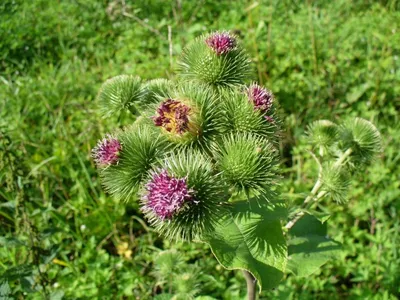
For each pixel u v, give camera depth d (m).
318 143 0.23
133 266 0.32
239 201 0.18
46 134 0.41
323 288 0.29
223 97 0.20
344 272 0.31
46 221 0.33
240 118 0.19
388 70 0.46
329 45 0.50
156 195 0.16
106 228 0.34
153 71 0.47
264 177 0.17
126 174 0.19
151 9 0.60
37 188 0.36
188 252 0.32
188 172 0.16
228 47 0.21
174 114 0.18
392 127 0.42
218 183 0.17
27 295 0.29
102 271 0.31
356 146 0.22
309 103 0.43
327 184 0.21
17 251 0.31
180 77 0.22
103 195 0.35
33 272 0.27
